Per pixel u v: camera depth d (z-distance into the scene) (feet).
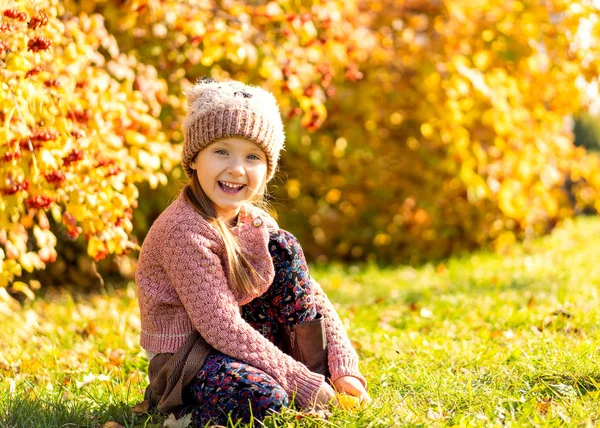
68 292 22.06
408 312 16.03
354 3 23.31
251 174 9.09
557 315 13.47
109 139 12.95
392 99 24.53
